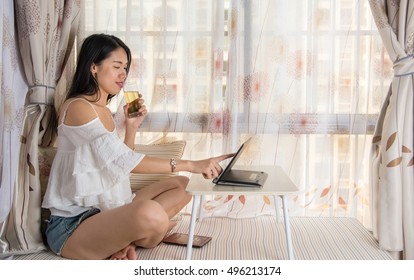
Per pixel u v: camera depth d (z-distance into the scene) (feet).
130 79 9.41
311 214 9.59
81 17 9.21
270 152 9.54
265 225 9.04
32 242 7.58
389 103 8.36
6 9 7.60
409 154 8.08
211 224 9.08
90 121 7.10
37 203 7.80
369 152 9.13
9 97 7.61
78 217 7.25
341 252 7.70
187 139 9.59
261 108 9.50
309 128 9.43
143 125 9.54
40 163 8.20
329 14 9.25
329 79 9.30
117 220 6.76
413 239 8.09
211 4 9.39
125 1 9.39
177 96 9.53
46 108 8.35
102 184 7.09
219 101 9.37
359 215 9.55
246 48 9.40
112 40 7.69
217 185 6.96
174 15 9.42
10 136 7.61
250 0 9.33
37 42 7.98
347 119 9.41
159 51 9.41
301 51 9.35
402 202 8.12
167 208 7.96
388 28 8.14
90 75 7.56
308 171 9.53
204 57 9.46
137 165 7.00
